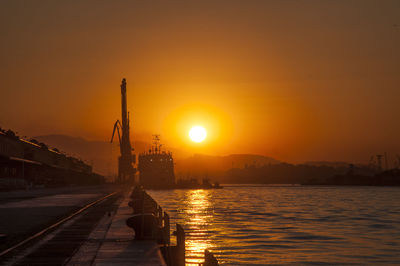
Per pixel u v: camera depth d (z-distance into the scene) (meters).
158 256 16.39
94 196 69.56
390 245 43.94
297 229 58.56
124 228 25.50
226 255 35.25
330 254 37.50
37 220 30.83
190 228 56.78
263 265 31.42
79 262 15.38
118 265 14.72
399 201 158.75
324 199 178.38
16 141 130.62
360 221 73.88
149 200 37.62
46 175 163.00
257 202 150.12
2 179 100.00
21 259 16.06
